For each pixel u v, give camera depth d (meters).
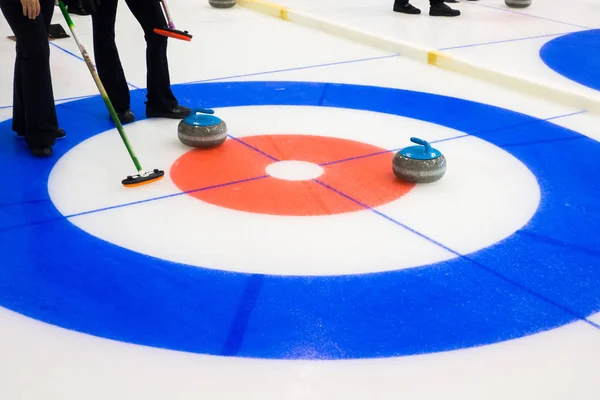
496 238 3.54
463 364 2.59
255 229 3.56
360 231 3.57
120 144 4.67
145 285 3.05
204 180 4.13
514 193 4.08
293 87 6.07
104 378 2.47
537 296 3.05
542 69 6.54
